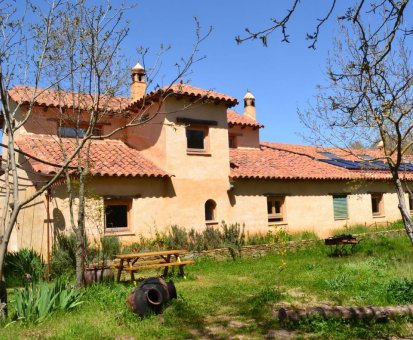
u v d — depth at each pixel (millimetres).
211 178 16359
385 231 19828
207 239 15102
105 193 14156
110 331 6742
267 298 8773
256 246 15742
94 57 8758
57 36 9500
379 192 22359
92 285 9859
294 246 16812
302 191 19234
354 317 6918
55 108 14914
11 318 7480
